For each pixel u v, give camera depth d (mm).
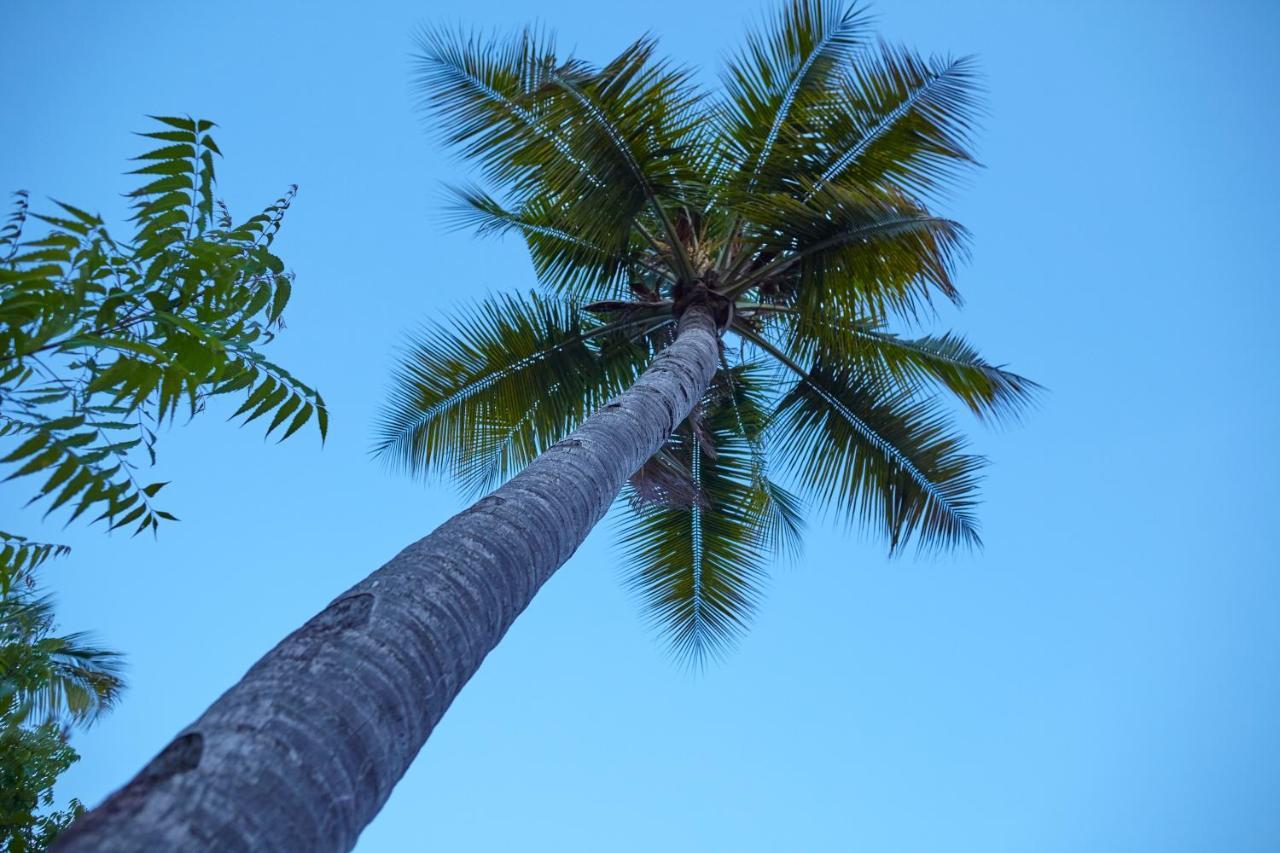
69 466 2535
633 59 8070
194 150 2975
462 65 8844
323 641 2484
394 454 9938
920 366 9859
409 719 2447
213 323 2959
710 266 9930
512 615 3389
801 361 10039
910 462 10016
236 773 1887
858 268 8266
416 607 2818
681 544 10734
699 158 8867
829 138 8430
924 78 8219
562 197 8789
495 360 9961
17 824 4918
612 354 10289
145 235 2850
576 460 4914
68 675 8578
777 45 8664
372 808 2201
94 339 2535
